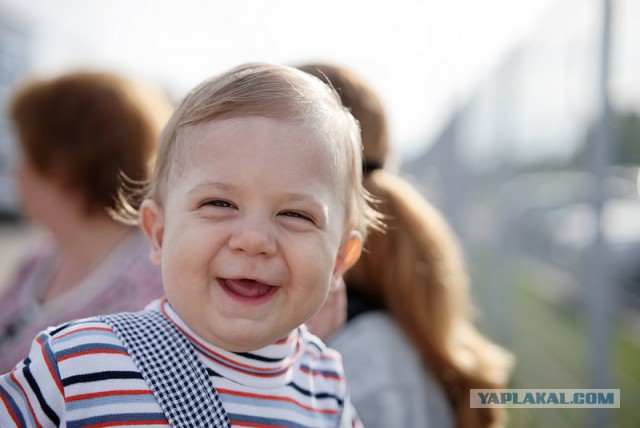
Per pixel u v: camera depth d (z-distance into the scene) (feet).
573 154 10.09
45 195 6.35
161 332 3.29
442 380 5.49
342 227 3.63
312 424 3.57
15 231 40.47
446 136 24.34
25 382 3.03
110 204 6.28
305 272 3.25
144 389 3.10
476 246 19.01
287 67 3.71
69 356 3.06
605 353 8.25
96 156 6.22
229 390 3.29
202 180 3.21
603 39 8.13
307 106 3.44
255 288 3.23
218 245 3.15
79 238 6.39
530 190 14.30
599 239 8.32
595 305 8.34
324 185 3.39
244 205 3.18
